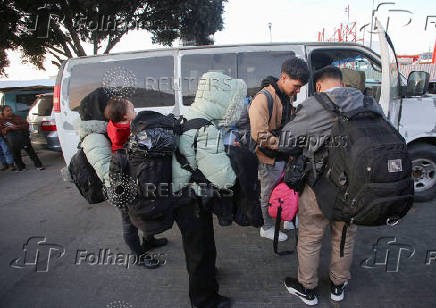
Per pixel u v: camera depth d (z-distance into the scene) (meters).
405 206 1.47
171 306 2.12
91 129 1.84
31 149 6.16
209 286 1.91
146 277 2.46
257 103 2.19
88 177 1.86
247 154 1.65
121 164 1.57
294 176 1.88
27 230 3.40
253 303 2.10
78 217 3.69
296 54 3.39
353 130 1.50
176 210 1.74
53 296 2.28
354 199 1.48
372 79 4.08
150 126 1.55
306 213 1.85
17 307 2.17
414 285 2.20
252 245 2.83
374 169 1.41
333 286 2.05
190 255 1.83
